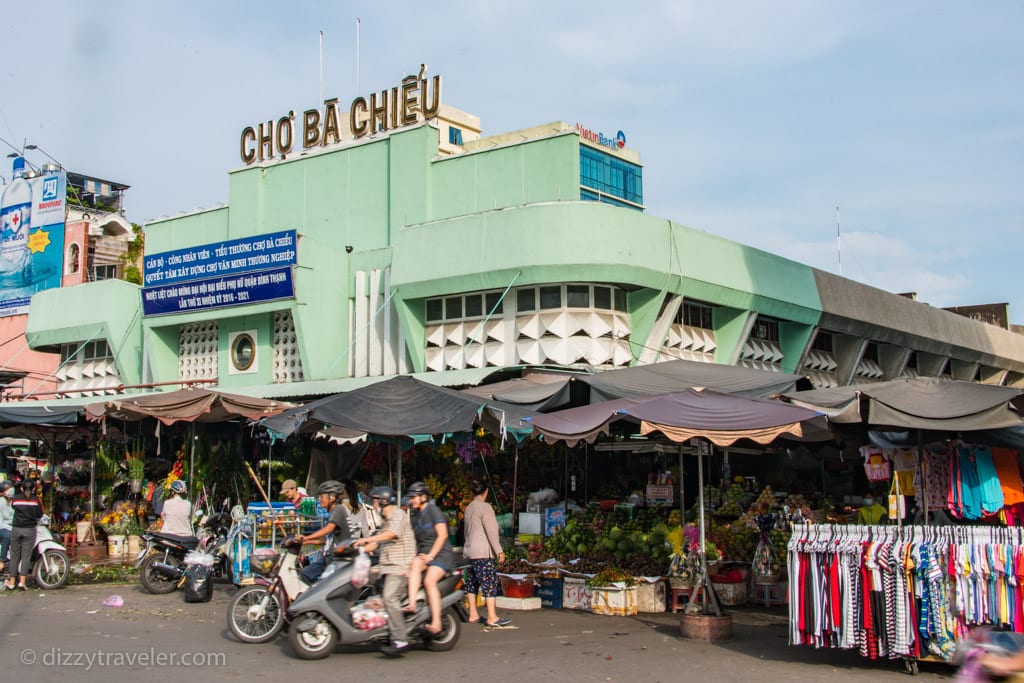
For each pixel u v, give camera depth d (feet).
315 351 73.77
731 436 34.35
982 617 27.50
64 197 120.57
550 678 27.84
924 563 28.30
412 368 70.59
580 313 64.69
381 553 31.37
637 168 82.94
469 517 38.91
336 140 84.02
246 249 75.41
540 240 63.36
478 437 56.80
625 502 55.93
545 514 51.24
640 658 31.12
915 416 32.99
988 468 34.24
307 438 63.93
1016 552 27.20
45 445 73.77
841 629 29.37
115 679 26.53
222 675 27.58
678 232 68.85
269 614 33.60
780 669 29.45
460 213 75.36
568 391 45.01
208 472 62.75
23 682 25.76
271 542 47.14
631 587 41.27
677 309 69.77
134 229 131.75
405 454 61.21
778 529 46.42
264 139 88.69
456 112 107.04
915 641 28.35
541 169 72.69
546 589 43.70
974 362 118.42
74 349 96.32
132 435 69.41
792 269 82.12
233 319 80.74
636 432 43.73
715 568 44.98
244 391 74.28
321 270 75.00
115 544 63.57
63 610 40.93
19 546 48.03
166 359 84.58
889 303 96.99
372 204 80.07
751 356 80.64
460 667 29.37
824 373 92.32
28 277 120.98
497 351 66.74
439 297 70.28
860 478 68.23
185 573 44.88
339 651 32.14
